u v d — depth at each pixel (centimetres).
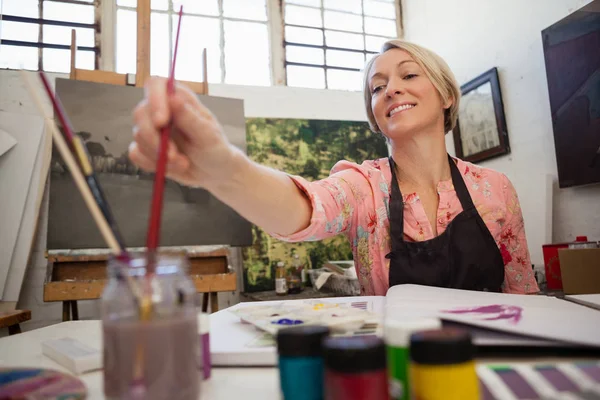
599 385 29
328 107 297
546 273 157
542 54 206
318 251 265
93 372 47
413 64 111
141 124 43
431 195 112
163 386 29
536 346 39
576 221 190
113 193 195
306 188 78
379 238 109
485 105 239
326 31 314
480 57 248
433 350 26
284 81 297
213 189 62
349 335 45
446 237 102
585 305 58
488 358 40
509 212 115
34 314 224
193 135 49
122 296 31
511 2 224
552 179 200
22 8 247
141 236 196
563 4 193
